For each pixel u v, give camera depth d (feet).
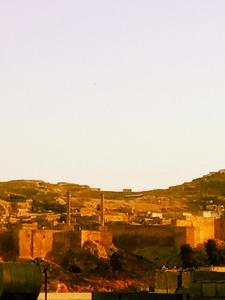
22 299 180.55
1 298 179.01
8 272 179.73
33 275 181.78
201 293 244.63
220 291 241.14
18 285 179.83
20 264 182.70
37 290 181.78
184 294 244.63
